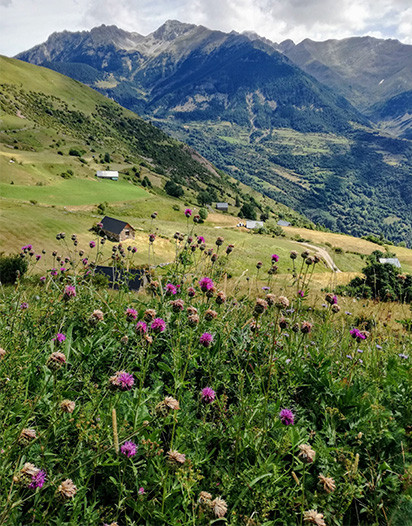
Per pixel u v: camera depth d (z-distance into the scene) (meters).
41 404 2.86
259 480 2.64
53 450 2.70
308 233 145.25
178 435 2.82
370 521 2.65
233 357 4.34
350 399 3.68
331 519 2.54
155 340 3.86
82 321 4.63
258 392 3.69
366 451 3.16
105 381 3.28
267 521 2.36
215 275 5.59
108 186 142.12
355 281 23.00
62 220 62.88
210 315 3.29
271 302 3.68
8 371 2.95
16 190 108.50
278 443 2.82
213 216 142.25
